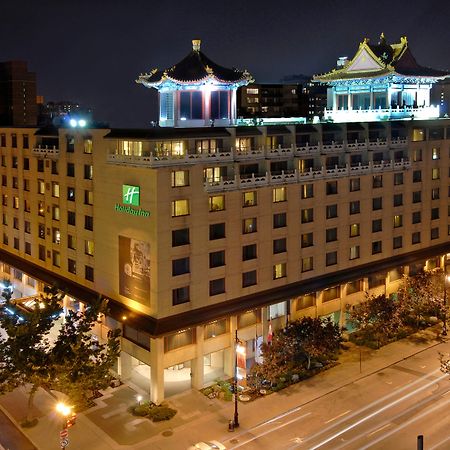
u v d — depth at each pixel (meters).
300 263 71.12
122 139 62.16
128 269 62.75
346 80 95.44
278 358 62.09
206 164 61.25
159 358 58.72
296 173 69.00
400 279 83.88
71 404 51.38
